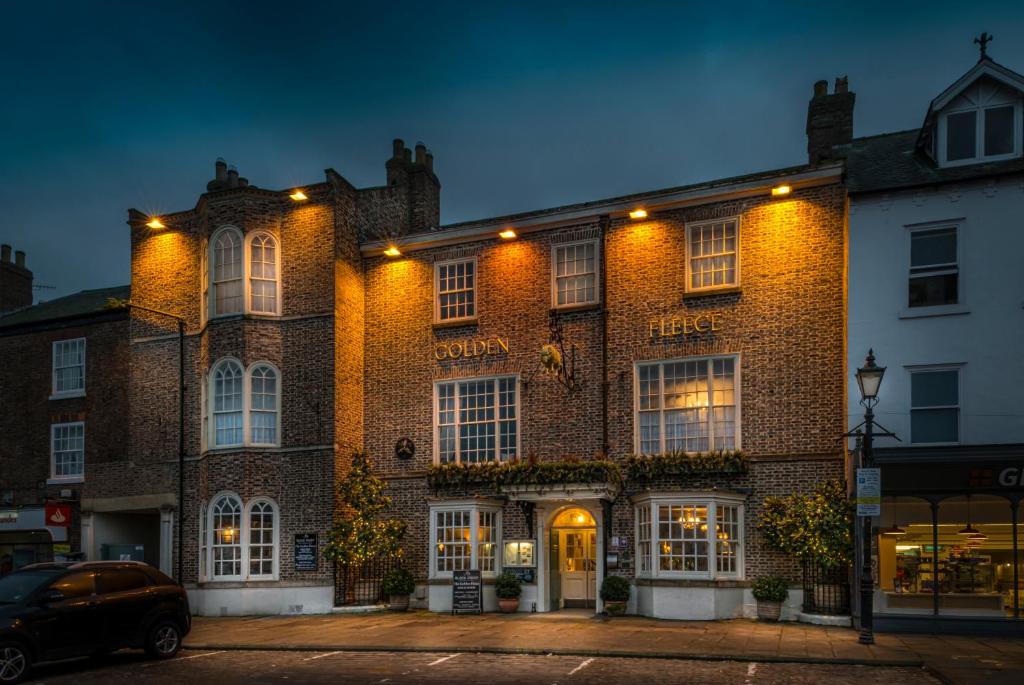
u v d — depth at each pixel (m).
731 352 19.83
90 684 12.56
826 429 18.83
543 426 21.47
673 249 20.73
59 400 26.77
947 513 16.94
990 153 18.14
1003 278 17.33
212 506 22.02
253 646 15.87
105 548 25.31
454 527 21.08
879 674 12.67
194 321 24.22
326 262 22.69
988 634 16.25
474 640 15.92
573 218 21.69
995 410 17.08
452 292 23.02
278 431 22.39
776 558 18.83
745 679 12.30
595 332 21.23
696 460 19.50
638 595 19.42
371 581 22.06
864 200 18.44
